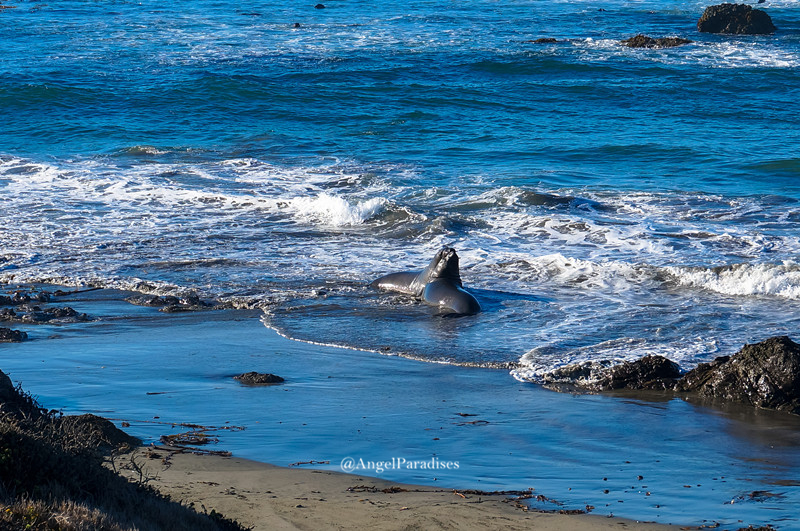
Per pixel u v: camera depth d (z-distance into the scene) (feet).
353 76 172.24
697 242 77.05
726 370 45.06
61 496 24.04
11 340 54.29
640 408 42.83
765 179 100.22
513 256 74.74
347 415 40.68
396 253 77.30
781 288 63.46
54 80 165.68
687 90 160.35
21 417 33.06
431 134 129.08
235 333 56.54
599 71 180.45
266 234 83.46
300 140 126.11
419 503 29.58
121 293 66.85
